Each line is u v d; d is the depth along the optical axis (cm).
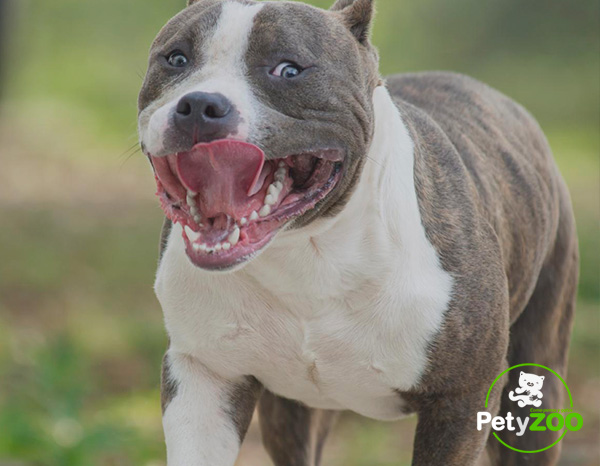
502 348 456
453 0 2555
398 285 430
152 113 405
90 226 1359
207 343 443
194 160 388
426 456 451
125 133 2180
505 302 459
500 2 2470
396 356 436
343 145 408
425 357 435
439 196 452
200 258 382
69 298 1021
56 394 732
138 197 1622
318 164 409
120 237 1297
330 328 435
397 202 432
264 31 402
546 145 599
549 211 563
